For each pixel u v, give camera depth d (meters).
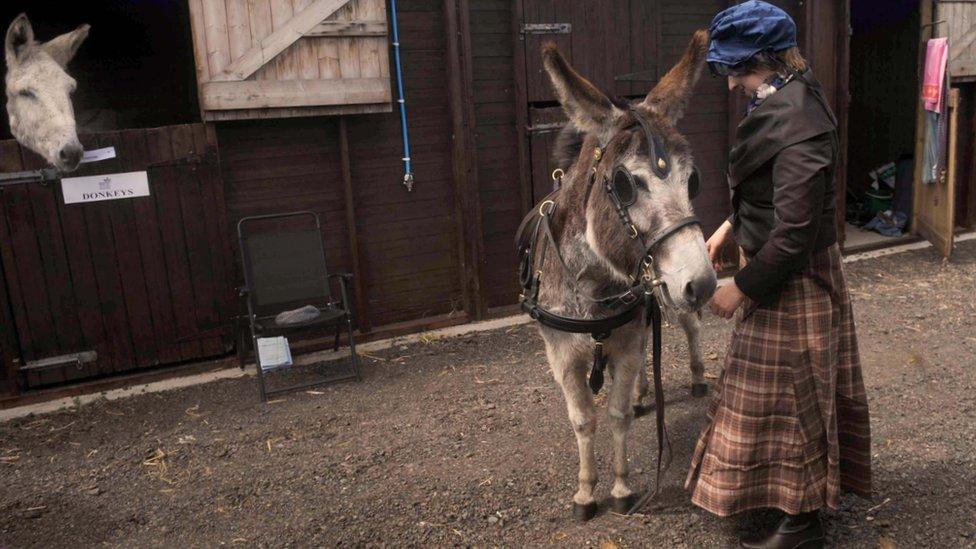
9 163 4.39
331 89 4.93
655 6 5.98
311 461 3.67
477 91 5.57
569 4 5.68
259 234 4.75
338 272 5.36
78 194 4.51
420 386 4.61
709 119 6.47
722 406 2.57
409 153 5.44
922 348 4.77
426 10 5.32
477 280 5.68
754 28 2.29
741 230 2.53
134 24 7.30
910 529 2.82
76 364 4.66
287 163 5.11
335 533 3.01
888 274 6.52
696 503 2.61
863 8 8.80
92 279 4.62
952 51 7.09
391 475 3.49
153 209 4.70
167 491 3.45
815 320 2.42
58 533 3.12
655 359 2.77
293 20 4.75
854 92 9.13
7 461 3.82
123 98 7.39
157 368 4.95
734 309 2.43
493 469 3.49
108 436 4.07
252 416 4.27
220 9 4.59
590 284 2.63
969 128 7.70
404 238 5.54
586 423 2.90
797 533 2.60
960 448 3.42
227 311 5.00
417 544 2.91
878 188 8.29
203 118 4.72
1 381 4.54
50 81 4.22
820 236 2.40
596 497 3.20
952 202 6.76
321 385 4.70
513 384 4.55
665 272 2.21
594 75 5.86
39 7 7.00
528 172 5.81
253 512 3.22
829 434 2.46
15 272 4.46
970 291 5.91
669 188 2.24
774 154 2.28
